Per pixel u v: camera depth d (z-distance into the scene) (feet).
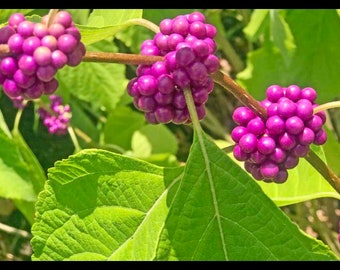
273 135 0.61
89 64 1.25
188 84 0.58
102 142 1.47
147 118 0.62
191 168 0.58
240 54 1.66
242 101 0.62
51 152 1.55
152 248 0.65
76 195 0.64
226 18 1.67
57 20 0.54
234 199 0.58
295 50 1.17
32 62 0.52
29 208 1.18
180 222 0.58
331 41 1.16
